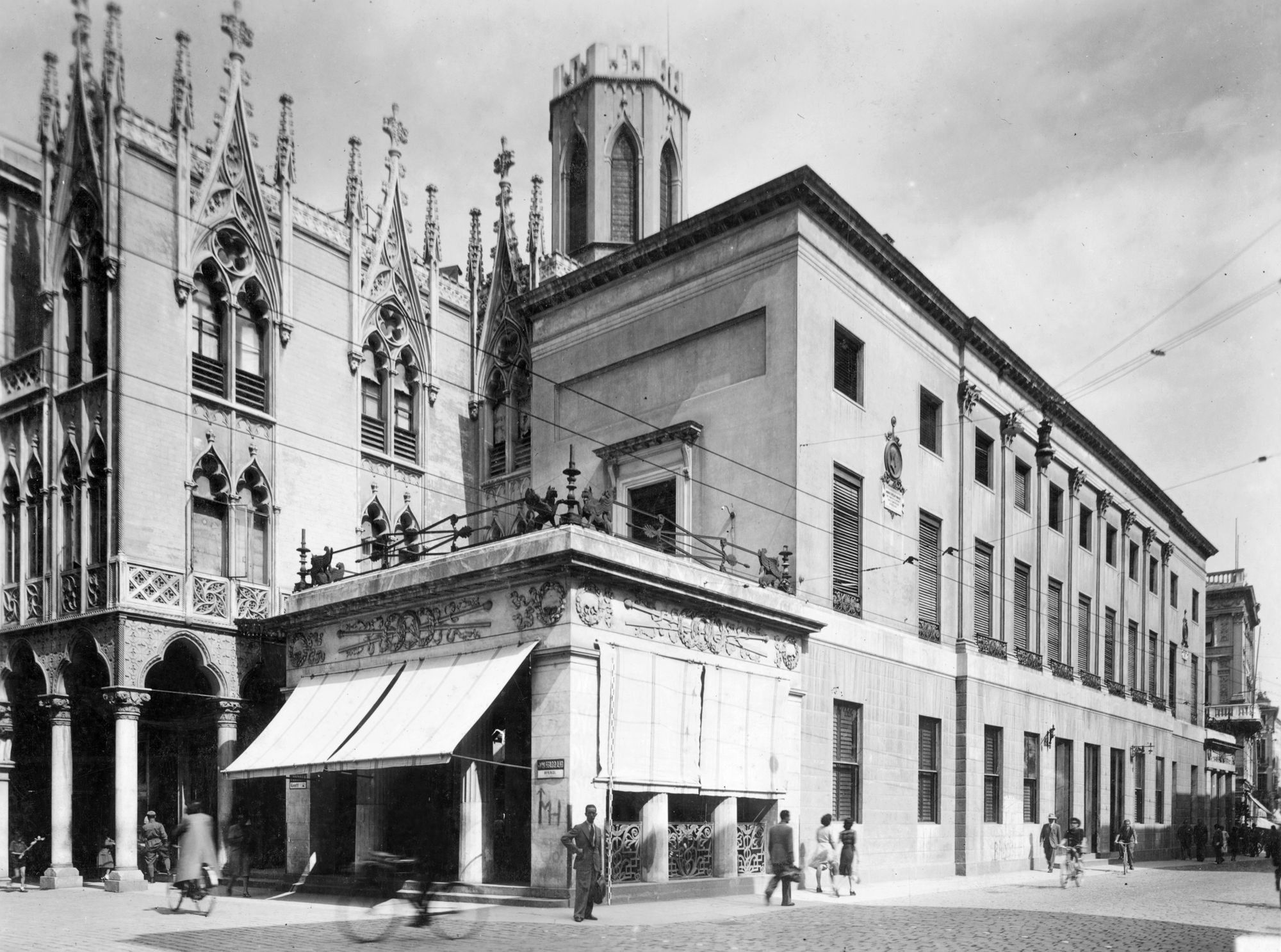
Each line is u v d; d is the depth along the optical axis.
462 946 14.00
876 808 27.50
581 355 31.88
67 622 25.23
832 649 26.50
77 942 14.45
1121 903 22.38
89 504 25.81
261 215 28.80
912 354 31.55
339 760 20.58
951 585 32.41
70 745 25.84
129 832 24.00
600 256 39.28
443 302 34.84
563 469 31.80
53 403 26.81
